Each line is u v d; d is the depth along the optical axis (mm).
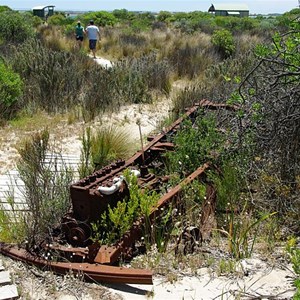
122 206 4770
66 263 4582
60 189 5516
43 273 4562
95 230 4746
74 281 4430
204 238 5219
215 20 37094
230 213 5617
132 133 9672
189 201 5621
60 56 14430
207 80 14086
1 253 4867
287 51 6379
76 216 4988
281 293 4207
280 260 4820
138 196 5062
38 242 4902
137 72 13805
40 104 11672
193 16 49031
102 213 4918
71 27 28812
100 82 12656
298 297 3713
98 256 4578
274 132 6363
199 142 6789
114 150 7980
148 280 4316
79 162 7707
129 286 4395
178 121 8078
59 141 9344
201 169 6219
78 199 4934
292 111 6375
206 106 8594
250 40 21984
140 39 24266
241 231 5305
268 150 6496
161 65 15055
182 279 4512
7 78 10953
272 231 5285
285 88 6672
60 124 10664
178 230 5184
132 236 4836
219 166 6512
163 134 7609
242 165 6445
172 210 5402
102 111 11523
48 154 8266
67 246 4965
